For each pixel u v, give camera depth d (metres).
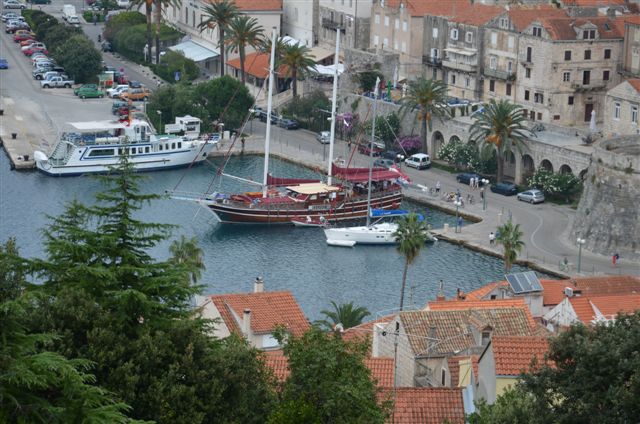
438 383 127.75
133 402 89.88
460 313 133.88
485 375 113.25
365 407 97.81
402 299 190.75
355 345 100.62
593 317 153.25
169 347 93.12
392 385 125.62
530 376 100.50
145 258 96.50
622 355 96.50
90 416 74.19
